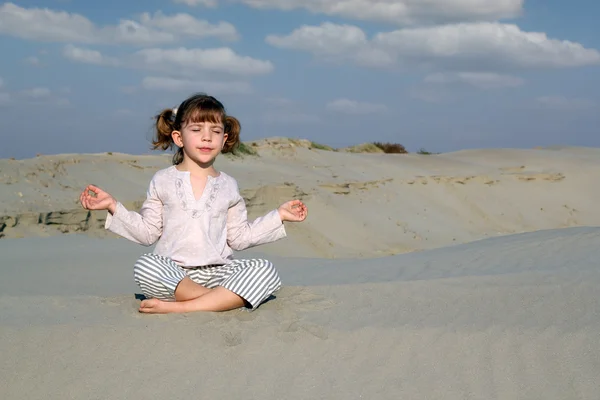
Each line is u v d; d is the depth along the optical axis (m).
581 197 23.95
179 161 4.38
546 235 8.72
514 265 6.42
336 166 22.64
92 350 3.12
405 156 27.31
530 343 3.21
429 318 3.67
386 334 3.34
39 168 14.09
